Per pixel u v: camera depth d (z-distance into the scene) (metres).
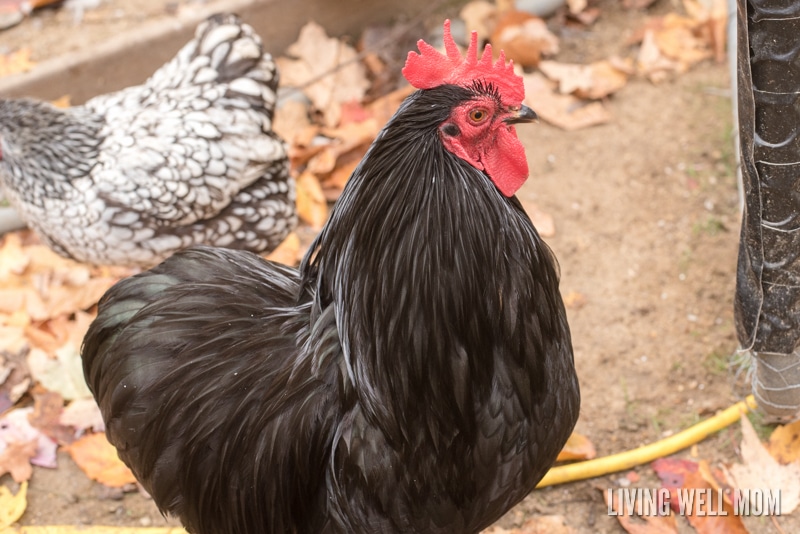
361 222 2.28
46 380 4.12
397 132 2.22
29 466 3.80
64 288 4.47
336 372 2.49
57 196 3.82
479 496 2.57
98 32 5.93
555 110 5.31
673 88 5.45
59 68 5.27
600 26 5.95
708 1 5.87
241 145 3.87
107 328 2.95
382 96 5.58
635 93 5.45
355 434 2.42
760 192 2.82
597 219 4.73
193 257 3.06
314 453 2.52
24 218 4.15
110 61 5.37
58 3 6.17
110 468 3.76
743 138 2.74
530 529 3.43
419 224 2.22
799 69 2.54
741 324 3.23
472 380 2.38
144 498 3.72
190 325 2.73
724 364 3.99
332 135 5.22
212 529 2.79
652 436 3.77
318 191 4.91
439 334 2.30
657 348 4.10
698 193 4.79
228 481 2.62
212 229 3.94
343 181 5.06
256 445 2.55
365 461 2.42
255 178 3.95
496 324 2.34
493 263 2.28
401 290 2.27
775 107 2.62
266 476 2.56
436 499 2.49
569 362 2.63
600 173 4.97
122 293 3.00
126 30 5.92
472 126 2.25
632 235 4.63
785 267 2.96
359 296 2.33
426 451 2.42
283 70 5.62
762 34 2.51
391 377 2.36
